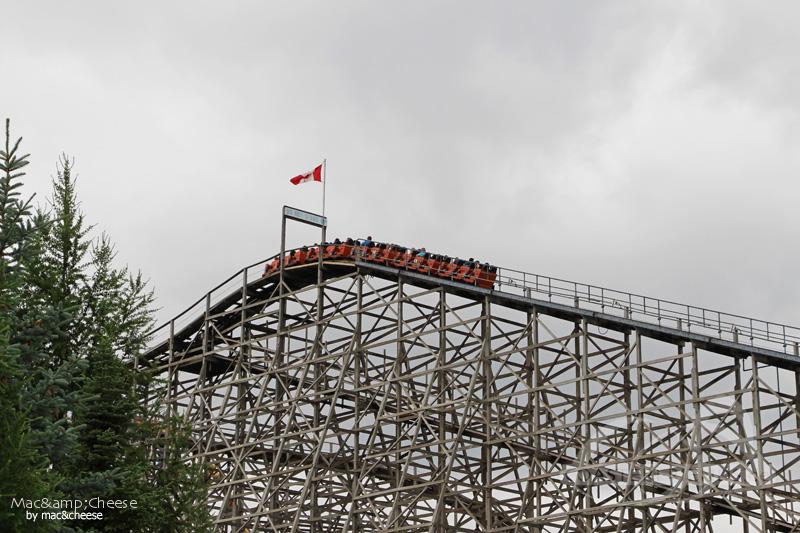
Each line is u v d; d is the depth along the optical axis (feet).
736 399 194.49
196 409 260.62
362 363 232.12
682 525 199.82
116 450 123.85
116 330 126.93
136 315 129.90
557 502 202.80
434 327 246.88
